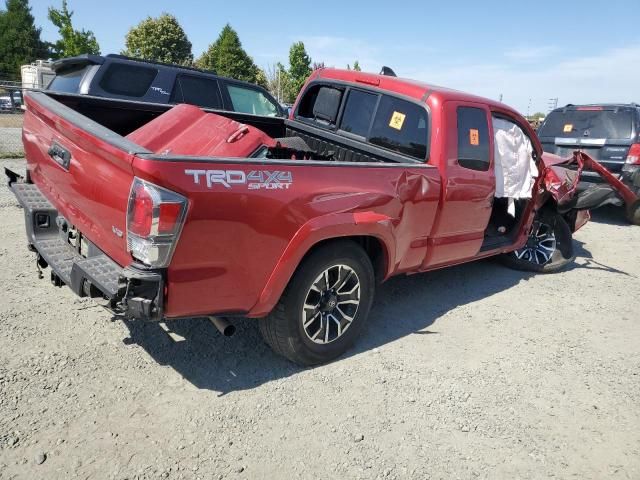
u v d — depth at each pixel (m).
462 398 3.26
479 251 4.94
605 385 3.57
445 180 4.04
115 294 2.53
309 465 2.57
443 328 4.28
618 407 3.31
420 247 4.10
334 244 3.31
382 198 3.49
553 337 4.27
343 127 4.84
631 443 2.96
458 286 5.36
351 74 4.83
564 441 2.93
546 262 6.00
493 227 5.78
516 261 6.04
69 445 2.54
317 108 5.16
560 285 5.62
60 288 4.30
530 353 3.95
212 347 3.61
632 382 3.63
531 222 5.68
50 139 3.38
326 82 5.05
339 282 3.45
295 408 3.01
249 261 2.84
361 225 3.33
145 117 4.57
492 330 4.32
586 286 5.64
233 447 2.64
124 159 2.46
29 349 3.33
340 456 2.66
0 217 6.25
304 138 5.20
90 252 3.09
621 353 4.07
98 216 2.86
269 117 5.36
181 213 2.49
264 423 2.85
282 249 2.96
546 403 3.29
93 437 2.61
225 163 2.64
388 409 3.08
